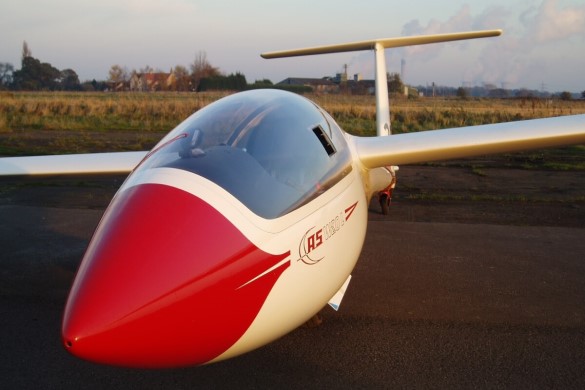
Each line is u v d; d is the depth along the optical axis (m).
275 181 3.22
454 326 4.45
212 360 2.95
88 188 10.23
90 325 2.53
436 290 5.22
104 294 2.61
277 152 3.40
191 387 3.60
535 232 7.33
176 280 2.68
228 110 3.84
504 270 5.79
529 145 5.31
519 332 4.35
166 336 2.68
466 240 6.92
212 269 2.77
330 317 4.64
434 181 11.15
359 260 6.11
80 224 7.66
